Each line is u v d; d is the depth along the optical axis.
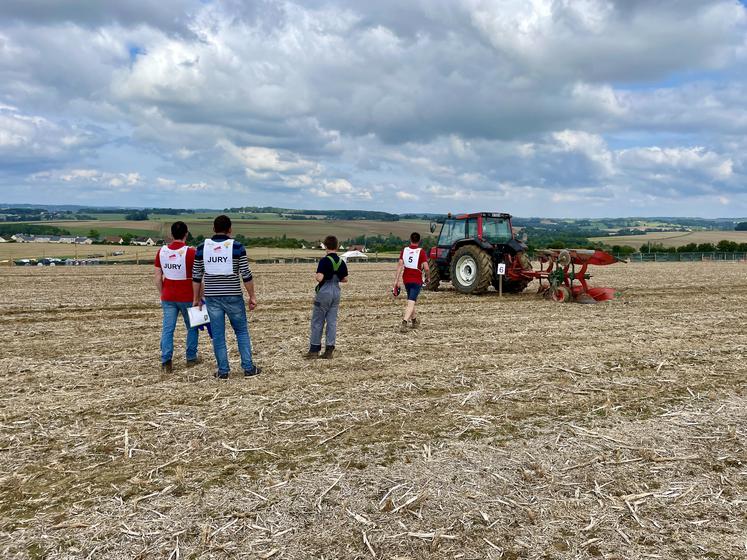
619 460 3.96
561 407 5.06
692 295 15.15
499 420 4.73
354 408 5.00
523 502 3.39
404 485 3.57
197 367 6.48
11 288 17.22
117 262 41.47
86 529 3.07
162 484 3.58
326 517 3.21
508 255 13.88
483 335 8.48
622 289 17.06
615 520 3.21
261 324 9.66
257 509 3.28
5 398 5.28
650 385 5.77
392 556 2.87
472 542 2.99
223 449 4.11
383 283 18.84
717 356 7.06
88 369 6.38
